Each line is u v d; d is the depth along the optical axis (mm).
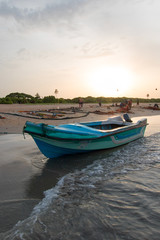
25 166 5871
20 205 3572
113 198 3686
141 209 3268
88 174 5074
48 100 58969
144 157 6559
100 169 5469
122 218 3031
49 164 6094
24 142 9203
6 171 5418
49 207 3434
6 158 6688
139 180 4508
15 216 3213
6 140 9617
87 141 7031
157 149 7695
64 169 5586
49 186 4434
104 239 2580
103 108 32812
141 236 2619
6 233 2764
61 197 3812
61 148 6730
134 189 4035
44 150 6652
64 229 2805
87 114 23125
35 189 4270
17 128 13000
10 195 3980
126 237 2605
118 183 4379
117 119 10953
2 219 3133
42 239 2605
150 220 2961
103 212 3217
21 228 2854
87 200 3656
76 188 4203
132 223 2900
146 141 9586
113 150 7922
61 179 4770
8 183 4590
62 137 6398
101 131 7664
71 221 2990
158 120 20375
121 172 5129
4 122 14977
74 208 3375
